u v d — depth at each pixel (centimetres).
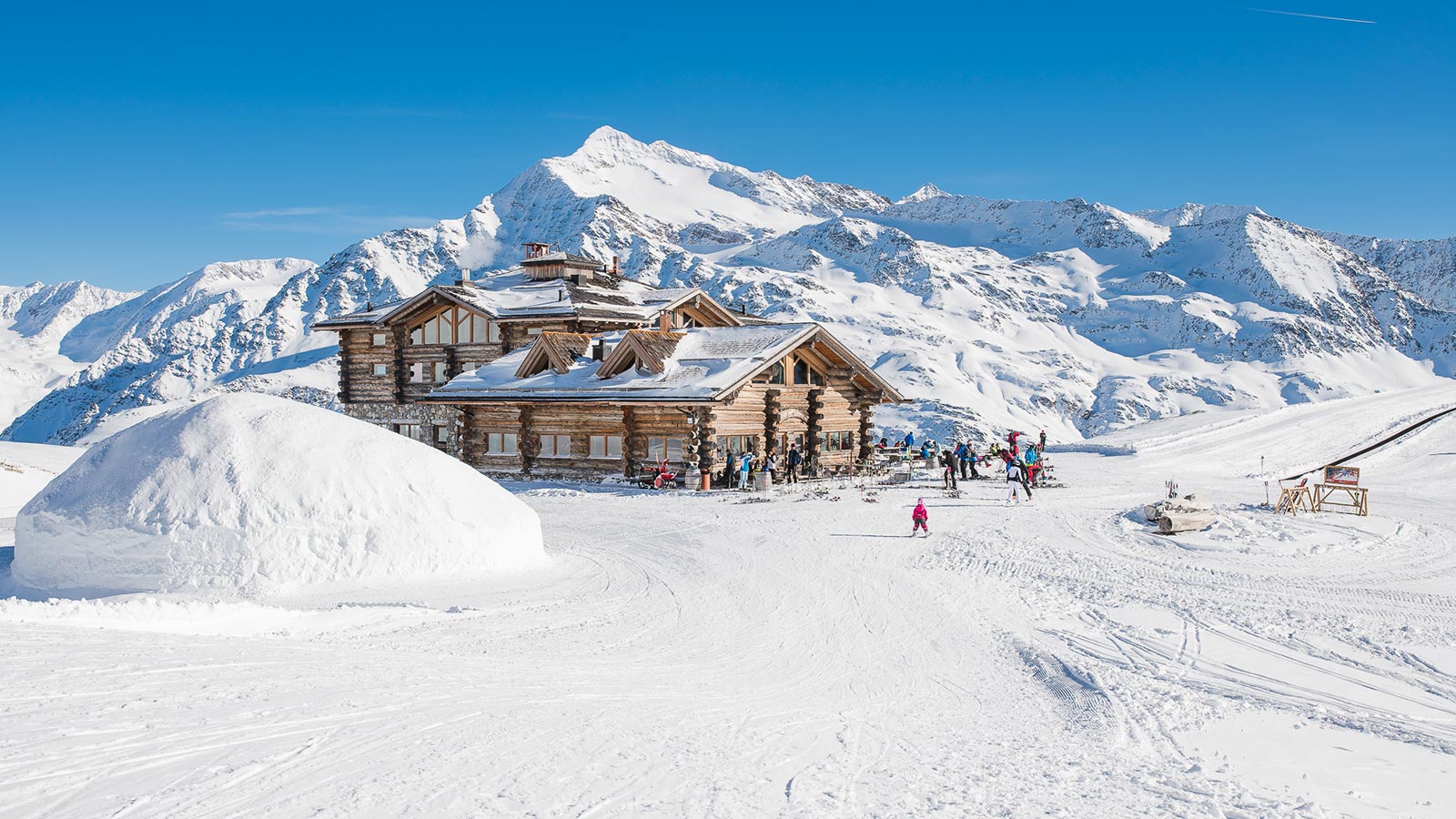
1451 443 5091
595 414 3925
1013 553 2394
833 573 2166
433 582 2022
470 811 732
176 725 887
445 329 5156
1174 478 4159
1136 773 979
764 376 3919
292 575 1927
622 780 834
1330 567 2264
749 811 773
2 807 691
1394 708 1295
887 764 957
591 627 1655
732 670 1417
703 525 2802
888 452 4641
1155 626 1756
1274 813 851
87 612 1410
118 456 2075
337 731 910
